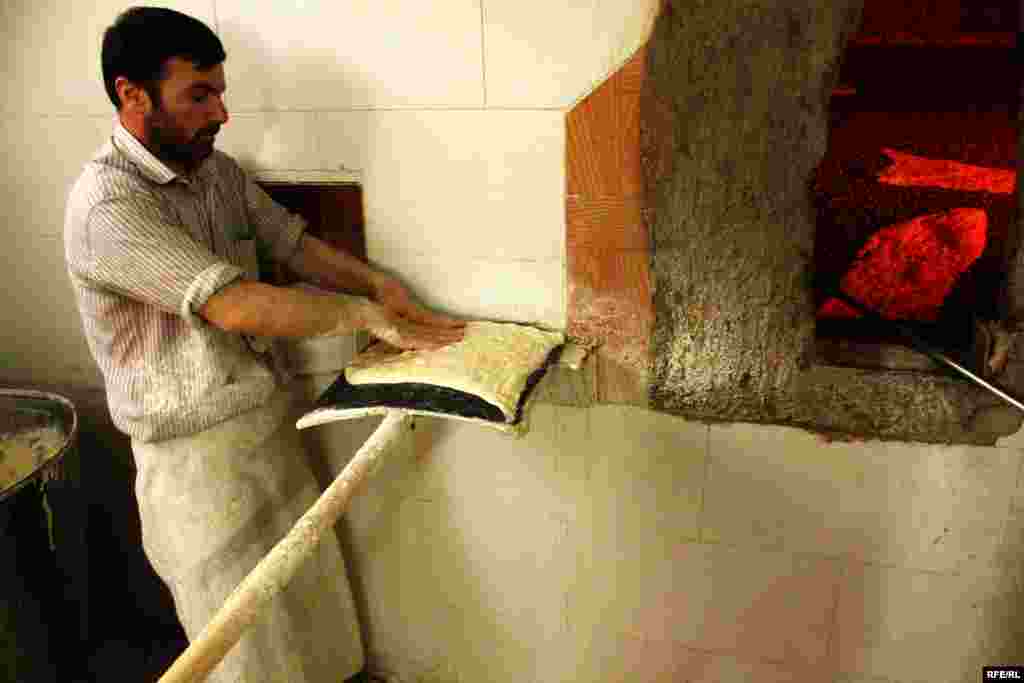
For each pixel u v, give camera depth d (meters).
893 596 1.79
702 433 1.78
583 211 1.67
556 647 2.10
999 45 4.20
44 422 2.08
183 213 1.60
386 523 2.12
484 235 1.76
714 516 1.84
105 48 1.45
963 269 2.03
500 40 1.61
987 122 3.99
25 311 2.18
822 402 1.67
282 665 1.96
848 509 1.74
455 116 1.69
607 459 1.87
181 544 1.76
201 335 1.61
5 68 1.94
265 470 1.83
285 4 1.71
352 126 1.76
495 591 2.10
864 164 3.34
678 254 1.64
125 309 1.60
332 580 2.09
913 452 1.65
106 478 2.34
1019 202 1.47
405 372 1.59
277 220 1.78
